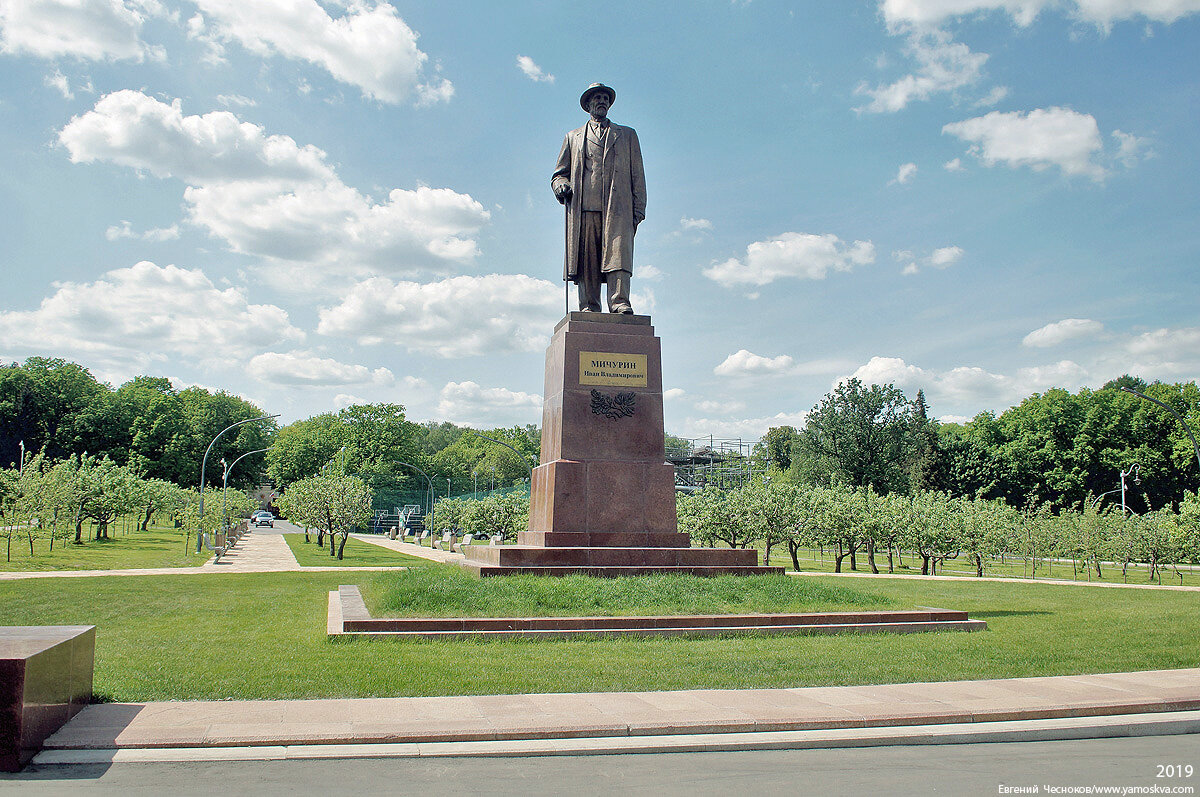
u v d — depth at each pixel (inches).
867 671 498.6
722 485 3031.5
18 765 311.3
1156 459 3201.3
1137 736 394.3
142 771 311.0
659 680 465.1
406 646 554.3
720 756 346.9
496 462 5748.0
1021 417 3666.3
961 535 1734.7
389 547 2608.3
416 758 336.8
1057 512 3378.4
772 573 774.5
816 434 3238.2
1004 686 467.2
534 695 430.0
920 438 3457.2
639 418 815.7
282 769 317.7
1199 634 679.7
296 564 1638.8
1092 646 604.7
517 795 288.4
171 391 4520.2
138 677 455.8
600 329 834.8
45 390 3907.5
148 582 1088.2
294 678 455.2
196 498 2578.7
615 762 335.3
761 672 490.9
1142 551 1696.6
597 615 620.7
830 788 300.4
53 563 1459.2
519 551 740.7
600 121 904.3
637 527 791.7
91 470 2177.7
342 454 4047.7
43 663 336.8
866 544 1824.6
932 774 321.1
